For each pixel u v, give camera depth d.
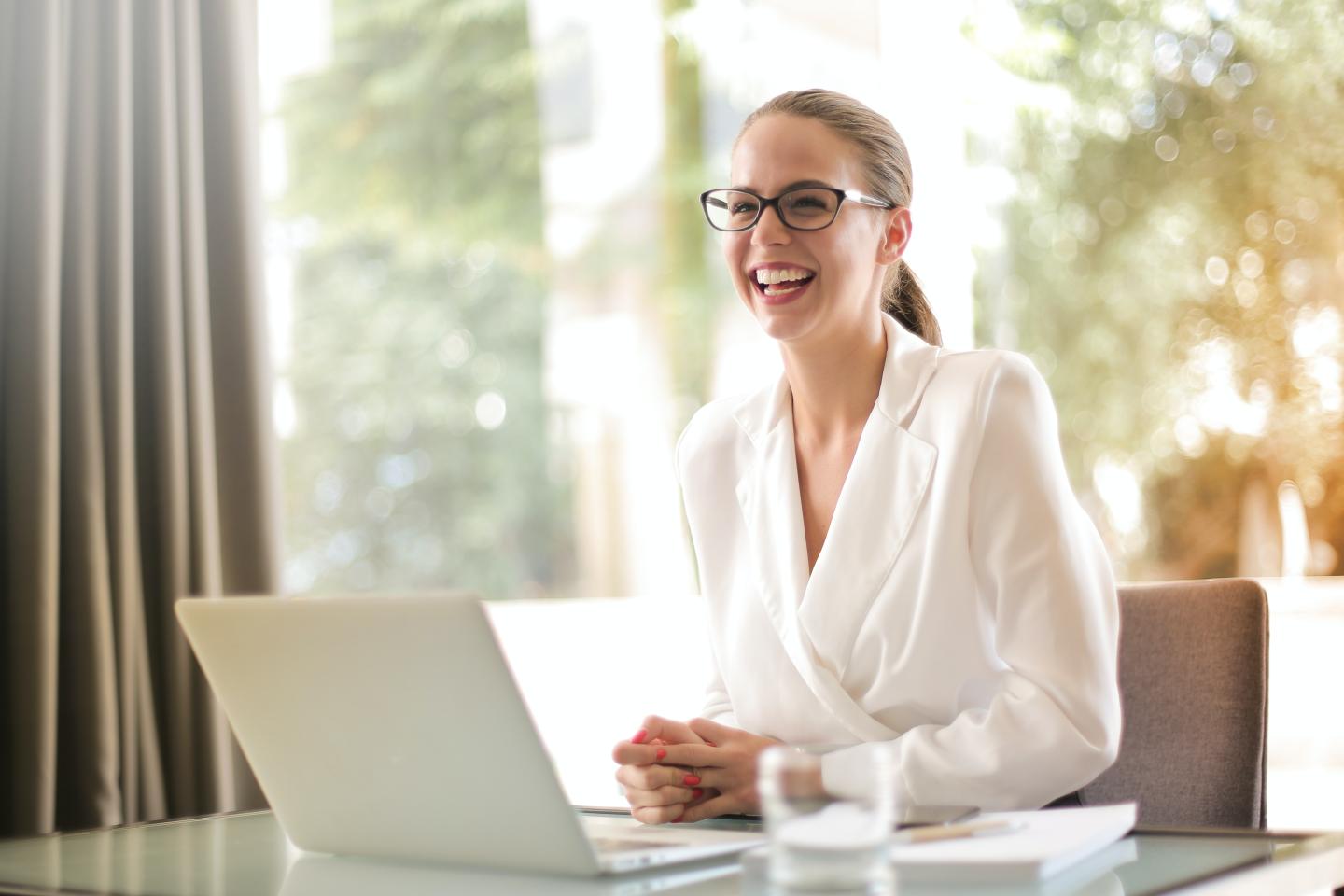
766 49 5.62
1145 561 3.22
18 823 1.82
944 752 1.05
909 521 1.19
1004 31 3.50
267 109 6.80
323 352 6.85
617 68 6.39
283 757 0.92
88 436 1.94
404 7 6.78
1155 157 3.31
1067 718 1.06
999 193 3.49
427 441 6.85
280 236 6.81
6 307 1.90
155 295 2.05
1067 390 3.40
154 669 2.03
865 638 1.20
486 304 6.82
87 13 1.99
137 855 0.97
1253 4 3.20
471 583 6.80
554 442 6.73
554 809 0.79
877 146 1.29
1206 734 1.29
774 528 1.29
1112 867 0.79
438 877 0.84
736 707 1.30
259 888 0.83
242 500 2.14
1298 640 2.73
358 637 0.82
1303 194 3.12
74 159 1.97
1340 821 2.59
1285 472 3.06
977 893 0.72
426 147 6.83
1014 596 1.12
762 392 1.38
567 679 3.62
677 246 6.36
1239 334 3.17
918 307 1.47
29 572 1.85
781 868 0.69
